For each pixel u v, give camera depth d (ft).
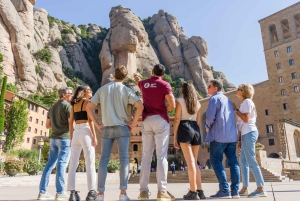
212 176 64.34
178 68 350.84
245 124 17.13
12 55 227.61
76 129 15.53
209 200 13.55
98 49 394.52
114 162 74.08
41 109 186.60
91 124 15.71
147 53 330.95
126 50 303.27
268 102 202.49
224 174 15.47
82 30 419.95
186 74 347.97
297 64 197.36
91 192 14.42
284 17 214.90
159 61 351.87
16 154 113.91
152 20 421.59
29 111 157.79
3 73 212.43
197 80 339.16
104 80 285.02
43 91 257.34
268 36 221.66
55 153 16.72
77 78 314.35
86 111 15.78
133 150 163.22
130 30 310.04
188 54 359.66
